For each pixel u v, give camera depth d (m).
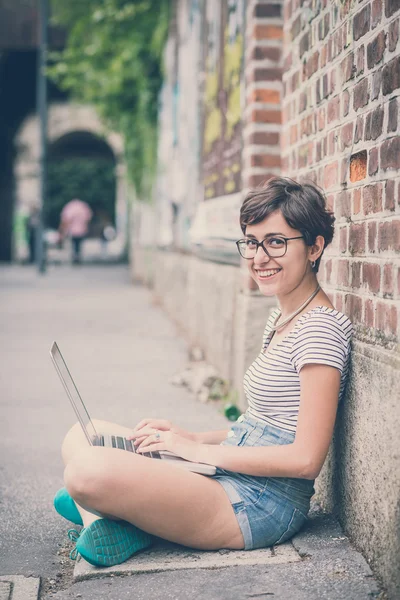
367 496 2.81
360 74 2.96
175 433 3.11
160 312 11.90
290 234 2.84
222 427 5.12
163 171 12.33
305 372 2.77
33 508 3.75
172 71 10.80
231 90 5.90
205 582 2.74
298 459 2.72
